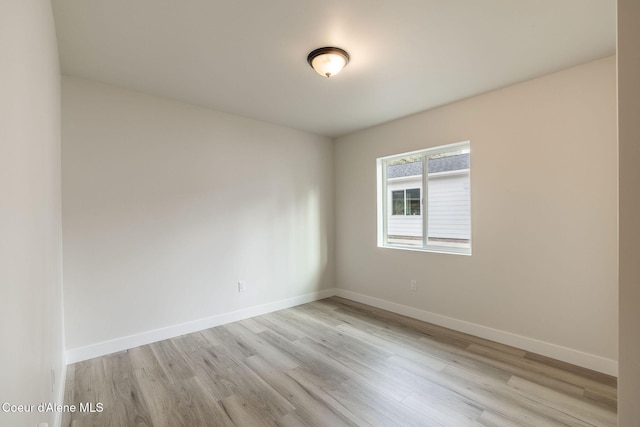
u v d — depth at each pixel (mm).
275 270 4004
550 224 2643
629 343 875
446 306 3373
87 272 2666
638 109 866
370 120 3877
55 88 2053
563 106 2568
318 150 4539
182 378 2326
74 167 2615
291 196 4199
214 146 3463
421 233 3787
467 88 2932
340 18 1904
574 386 2191
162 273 3074
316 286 4508
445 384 2229
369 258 4242
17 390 787
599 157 2404
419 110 3521
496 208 2967
